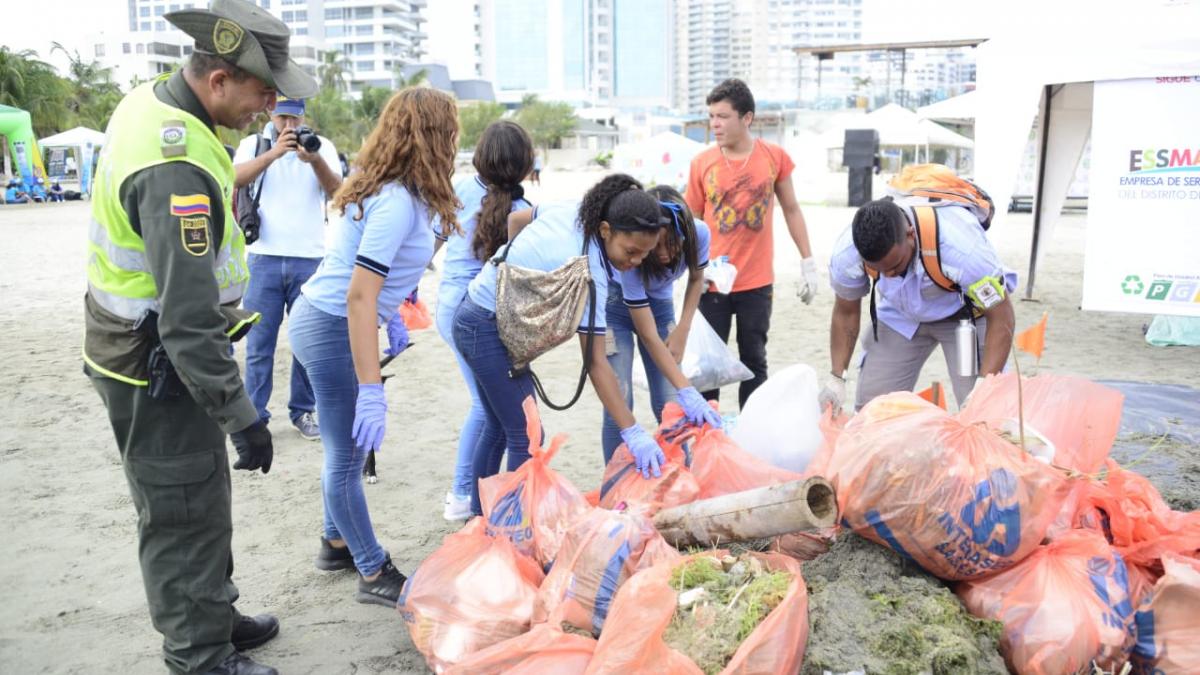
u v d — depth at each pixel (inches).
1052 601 101.3
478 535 124.2
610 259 131.9
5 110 1359.5
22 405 261.0
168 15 102.2
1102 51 296.8
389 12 5821.9
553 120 3860.7
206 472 108.2
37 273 554.3
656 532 114.2
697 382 182.1
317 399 134.0
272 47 106.2
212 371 100.0
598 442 219.1
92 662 126.0
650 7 7352.4
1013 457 107.3
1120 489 115.6
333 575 151.5
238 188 208.5
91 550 163.5
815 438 133.4
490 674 102.7
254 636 127.7
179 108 103.0
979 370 162.9
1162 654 99.0
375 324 126.3
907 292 157.6
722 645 96.7
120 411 105.1
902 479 104.1
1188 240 287.4
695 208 208.7
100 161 103.8
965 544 103.4
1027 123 328.2
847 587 105.2
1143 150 290.2
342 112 2758.4
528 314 130.6
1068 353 302.5
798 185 1504.7
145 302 103.3
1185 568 100.3
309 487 193.8
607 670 92.6
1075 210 961.5
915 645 96.4
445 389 278.2
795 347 318.3
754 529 111.9
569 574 111.3
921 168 161.9
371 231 124.7
